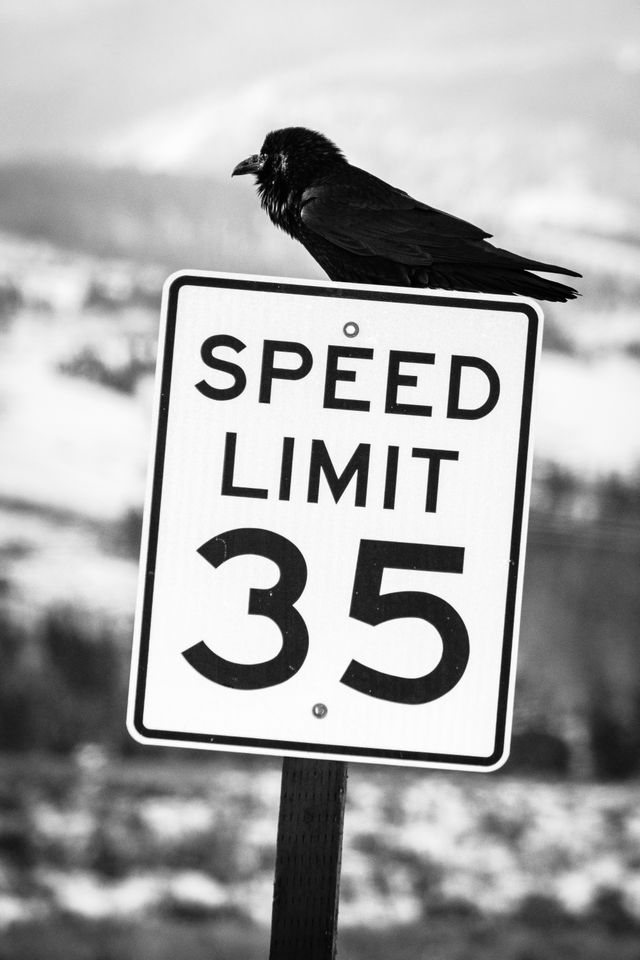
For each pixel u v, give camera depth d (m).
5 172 65.38
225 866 19.58
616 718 38.12
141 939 15.04
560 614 46.06
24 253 62.09
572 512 50.66
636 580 46.31
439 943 15.59
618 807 28.95
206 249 63.53
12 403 54.78
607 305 63.25
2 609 41.91
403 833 23.00
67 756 33.44
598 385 57.94
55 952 14.18
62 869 18.66
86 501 49.25
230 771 29.38
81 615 41.22
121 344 59.12
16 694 36.19
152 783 27.05
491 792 29.56
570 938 16.41
